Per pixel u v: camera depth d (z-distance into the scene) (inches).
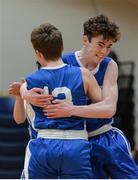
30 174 156.6
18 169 484.7
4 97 516.7
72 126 154.6
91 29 165.8
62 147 152.0
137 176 176.6
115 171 176.7
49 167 153.9
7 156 488.1
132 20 590.6
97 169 176.9
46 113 155.2
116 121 529.7
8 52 561.3
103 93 165.6
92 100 162.7
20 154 489.4
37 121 157.5
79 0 572.4
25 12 563.8
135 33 592.4
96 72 171.8
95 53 167.0
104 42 165.3
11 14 562.3
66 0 570.6
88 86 159.9
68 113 153.3
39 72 161.0
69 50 570.6
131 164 178.4
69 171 152.7
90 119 175.3
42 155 153.3
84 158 153.1
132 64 570.6
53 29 160.7
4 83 561.0
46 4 566.9
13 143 491.5
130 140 546.9
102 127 178.7
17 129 495.5
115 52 582.2
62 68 159.9
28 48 565.3
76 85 157.1
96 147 175.8
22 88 164.1
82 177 152.7
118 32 167.0
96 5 578.2
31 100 156.2
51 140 153.9
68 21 570.6
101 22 165.5
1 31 561.0
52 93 156.3
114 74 171.6
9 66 561.9
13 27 562.3
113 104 161.0
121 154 177.3
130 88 559.5
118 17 586.6
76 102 157.0
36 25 564.7
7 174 481.4
